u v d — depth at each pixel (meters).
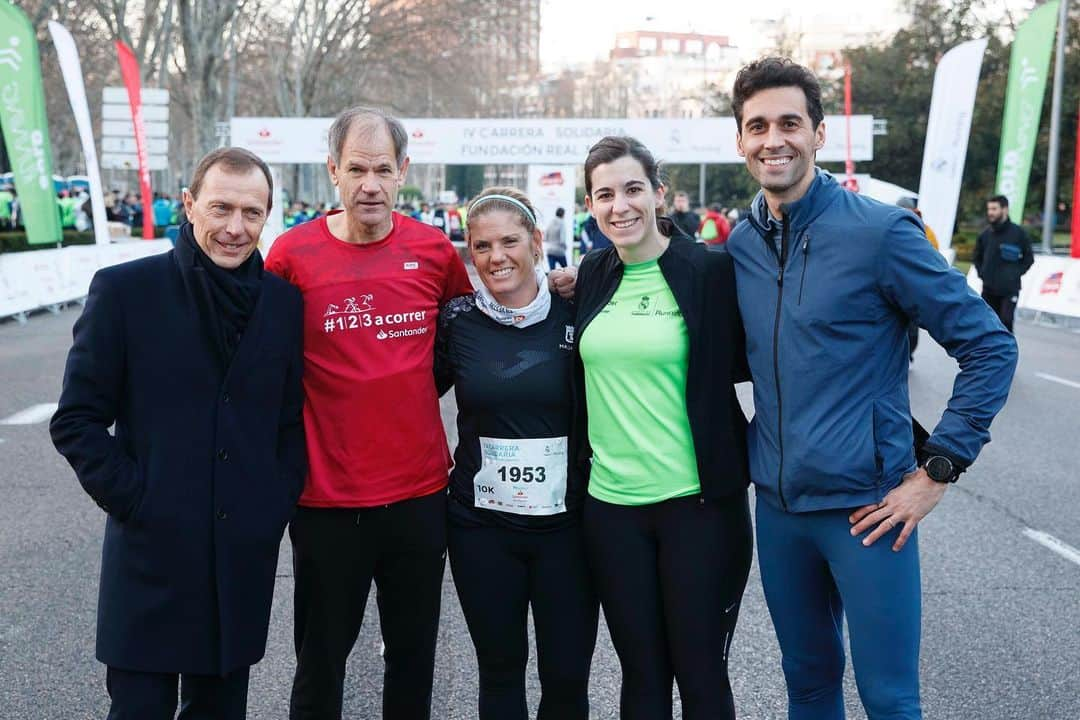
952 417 2.60
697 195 48.41
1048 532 5.73
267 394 2.81
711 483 2.87
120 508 2.65
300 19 45.12
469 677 3.95
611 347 2.93
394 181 3.04
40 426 8.44
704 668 2.88
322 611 3.11
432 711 3.65
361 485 3.03
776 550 2.88
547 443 3.06
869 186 23.23
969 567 5.14
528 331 3.09
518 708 3.11
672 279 2.91
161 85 36.69
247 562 2.75
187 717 2.84
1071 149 32.69
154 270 2.75
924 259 2.62
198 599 2.70
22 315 15.78
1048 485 6.75
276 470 2.84
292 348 2.88
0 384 10.38
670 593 2.90
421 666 3.22
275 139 23.38
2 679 3.82
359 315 3.03
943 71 19.48
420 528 3.10
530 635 4.45
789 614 2.89
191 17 29.22
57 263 17.33
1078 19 31.66
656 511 2.93
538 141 23.09
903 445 2.68
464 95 57.91
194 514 2.69
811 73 2.73
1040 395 10.18
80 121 18.42
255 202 2.72
